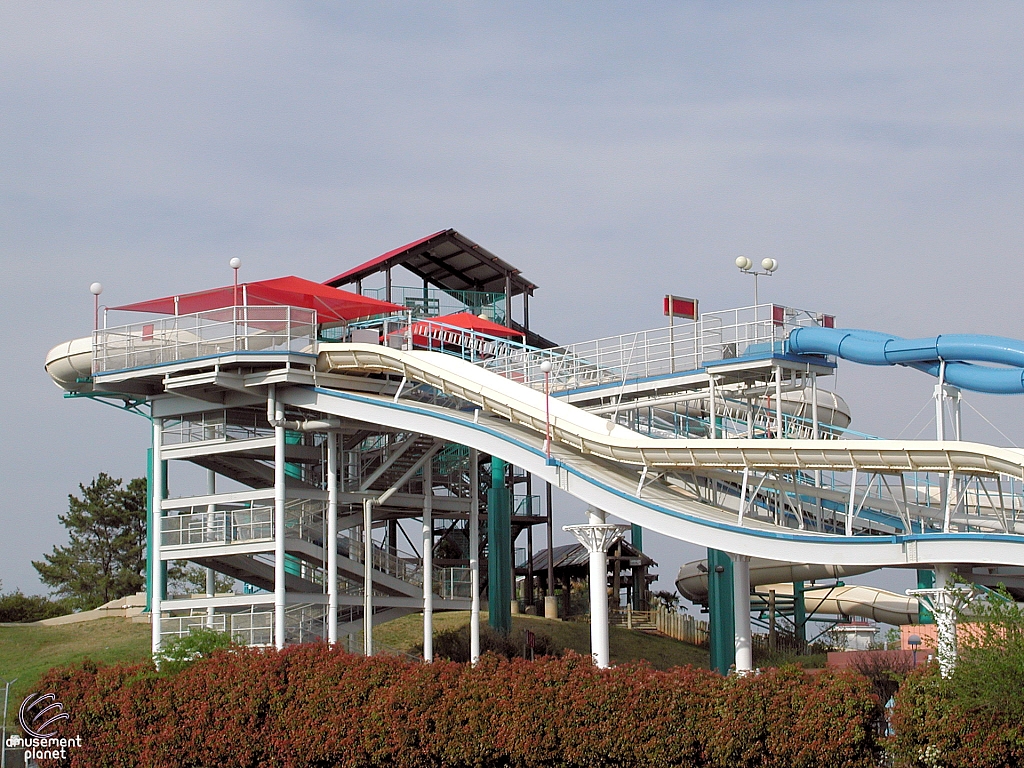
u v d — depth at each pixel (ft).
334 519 203.41
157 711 144.87
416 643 240.12
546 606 276.00
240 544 200.64
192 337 202.90
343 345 201.36
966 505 179.22
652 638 264.93
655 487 182.91
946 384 174.09
